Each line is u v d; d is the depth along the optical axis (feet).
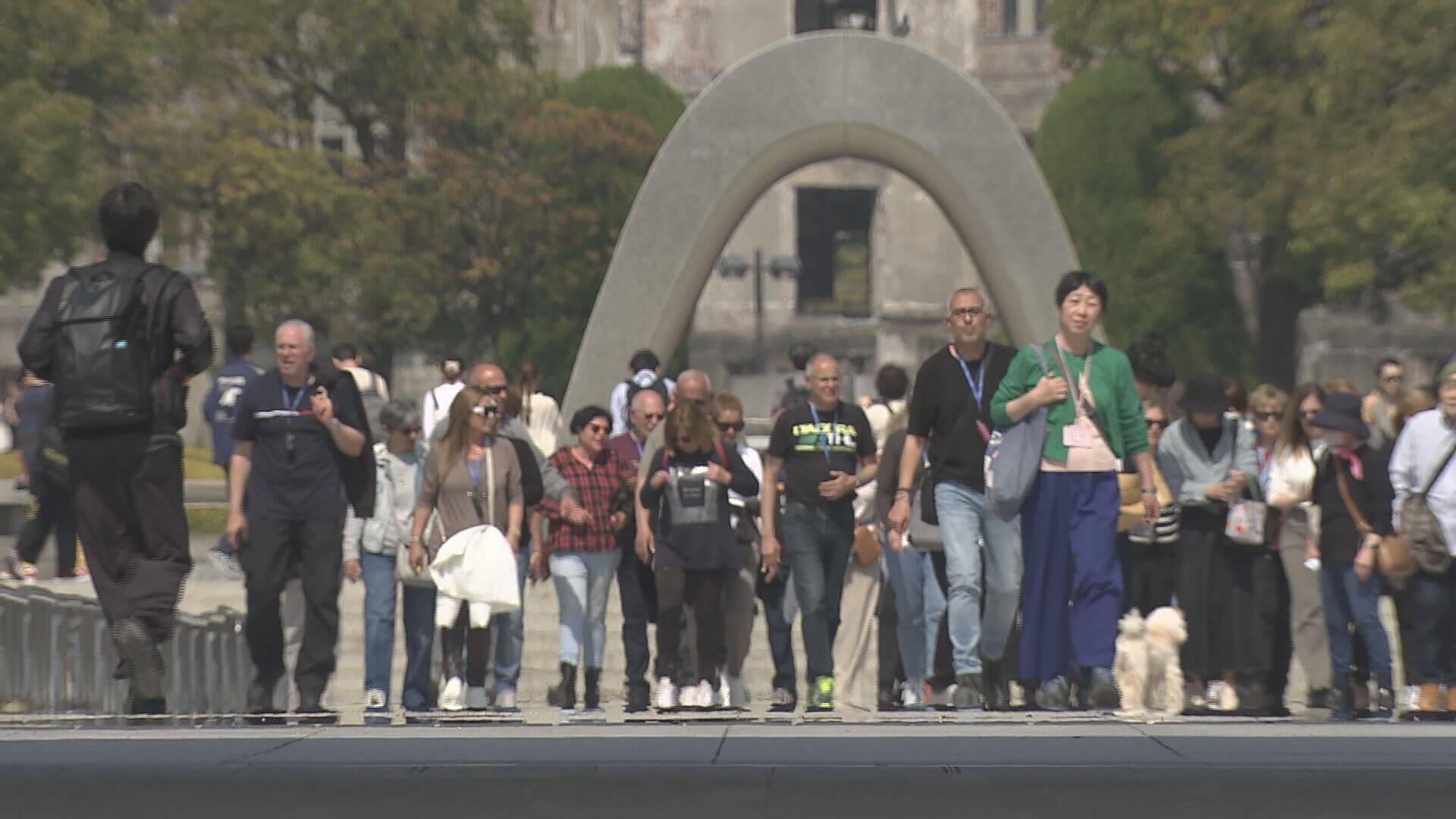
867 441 128.26
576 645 138.10
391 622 133.90
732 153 235.20
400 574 130.82
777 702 132.36
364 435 115.34
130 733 76.84
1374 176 432.25
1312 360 648.79
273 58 567.59
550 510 136.26
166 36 545.03
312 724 88.89
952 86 236.43
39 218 434.30
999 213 234.99
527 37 591.78
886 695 135.03
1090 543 102.63
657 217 234.58
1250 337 515.91
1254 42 502.79
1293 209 474.49
